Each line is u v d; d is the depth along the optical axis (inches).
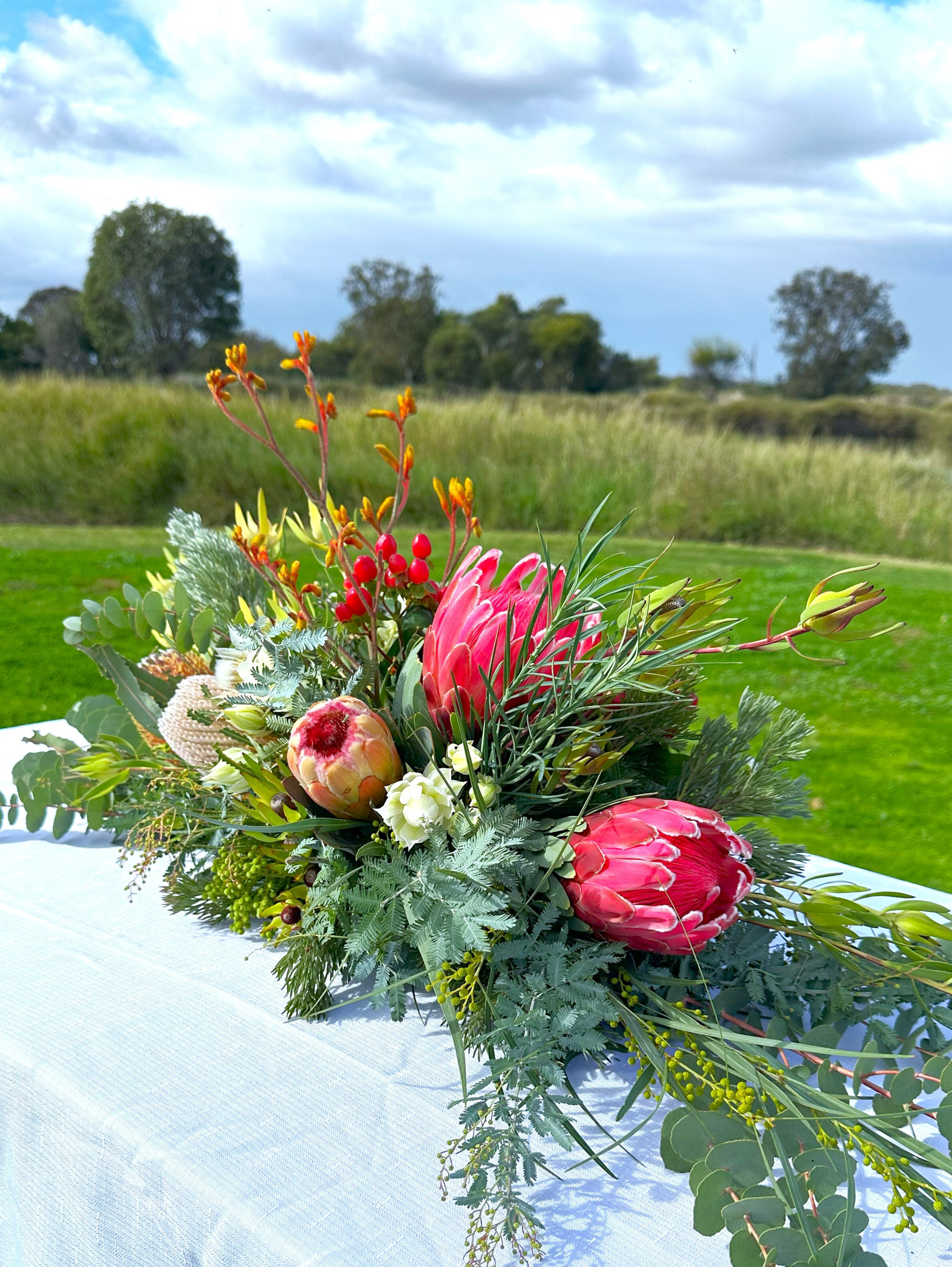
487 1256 19.2
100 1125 23.6
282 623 29.5
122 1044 26.3
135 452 390.3
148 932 32.5
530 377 1112.8
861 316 1042.1
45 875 36.9
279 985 29.5
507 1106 21.8
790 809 30.9
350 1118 23.8
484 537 350.9
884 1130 21.1
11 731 56.1
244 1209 21.1
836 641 25.6
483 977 26.0
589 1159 22.9
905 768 167.5
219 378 29.1
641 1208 21.5
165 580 40.8
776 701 32.1
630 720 29.7
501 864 24.4
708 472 399.5
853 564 340.2
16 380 433.7
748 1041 22.4
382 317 1107.9
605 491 384.5
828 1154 20.3
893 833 141.8
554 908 25.0
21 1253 26.9
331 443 389.7
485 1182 20.1
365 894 25.2
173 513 40.1
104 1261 24.2
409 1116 23.9
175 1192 22.0
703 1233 19.9
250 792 30.0
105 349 987.3
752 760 31.4
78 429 401.1
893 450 494.6
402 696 28.1
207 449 387.9
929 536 377.4
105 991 28.9
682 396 677.9
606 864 24.2
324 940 27.7
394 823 25.3
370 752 25.9
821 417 615.2
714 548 365.4
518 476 388.5
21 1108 25.7
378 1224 20.7
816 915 27.7
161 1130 23.2
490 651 26.4
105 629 37.4
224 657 32.2
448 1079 25.3
